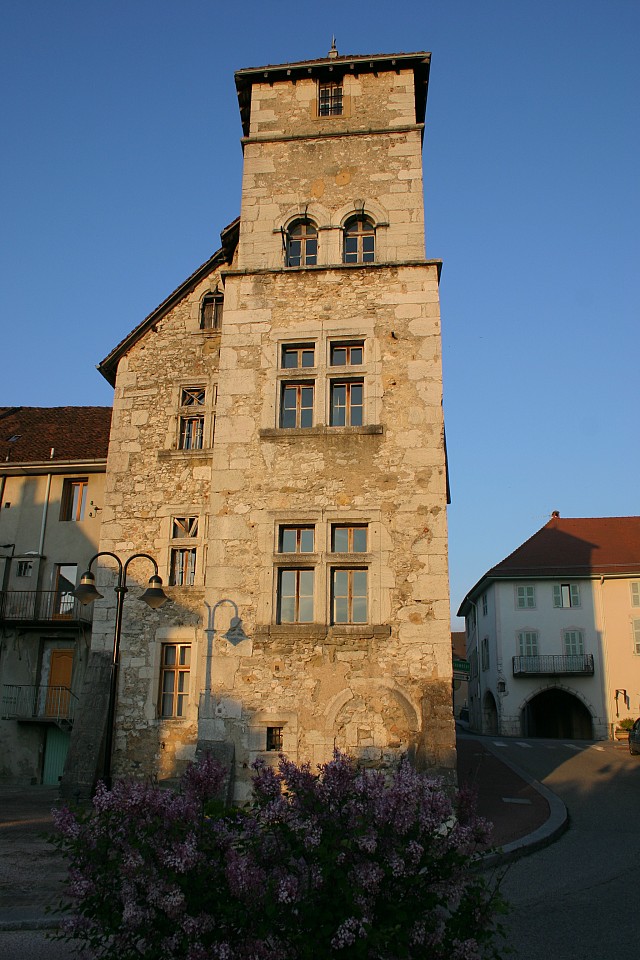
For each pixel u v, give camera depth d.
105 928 5.25
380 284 16.50
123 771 17.08
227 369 16.34
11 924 8.45
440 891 5.26
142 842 5.30
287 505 15.29
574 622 41.91
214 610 14.85
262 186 17.67
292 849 5.29
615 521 45.97
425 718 13.75
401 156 17.55
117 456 19.50
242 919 5.00
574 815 15.34
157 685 17.59
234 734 14.14
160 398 19.84
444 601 14.34
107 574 18.64
